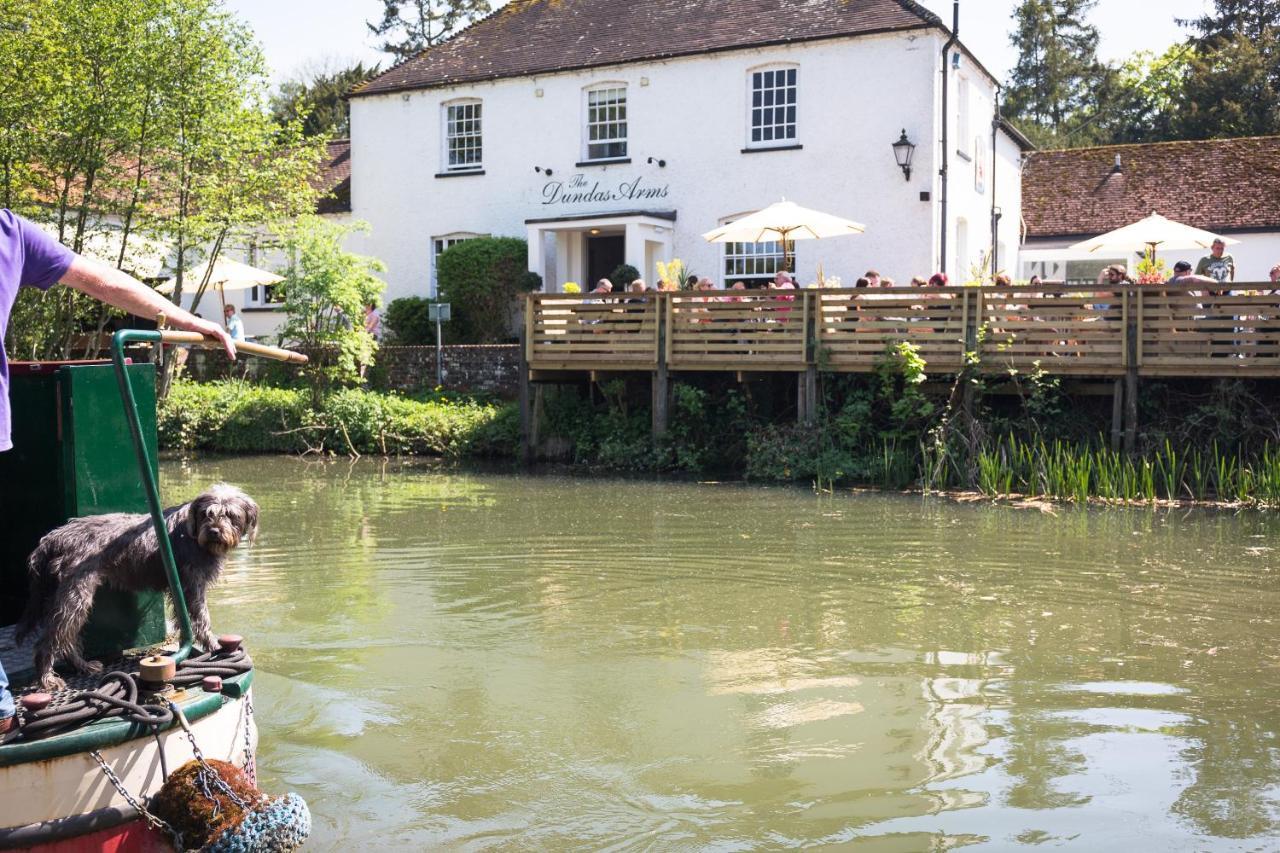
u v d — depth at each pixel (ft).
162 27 70.38
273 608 30.83
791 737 21.29
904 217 76.33
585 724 21.95
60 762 12.91
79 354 74.74
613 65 84.38
